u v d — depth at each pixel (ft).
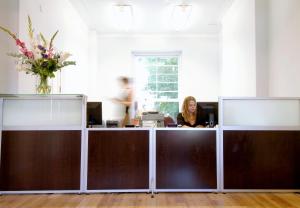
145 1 18.83
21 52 10.81
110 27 23.79
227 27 20.89
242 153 10.64
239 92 17.87
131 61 25.17
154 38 25.20
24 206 8.97
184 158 10.59
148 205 9.07
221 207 8.87
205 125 11.71
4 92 11.82
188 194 10.35
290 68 12.84
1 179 10.28
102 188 10.44
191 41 25.05
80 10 20.22
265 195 10.25
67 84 17.87
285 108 10.80
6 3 11.86
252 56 15.44
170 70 25.40
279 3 13.80
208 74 25.00
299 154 10.70
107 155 10.51
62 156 10.44
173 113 25.11
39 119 10.48
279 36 13.82
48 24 14.85
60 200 9.62
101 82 24.89
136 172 10.52
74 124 10.52
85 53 23.07
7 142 10.36
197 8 19.97
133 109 22.54
